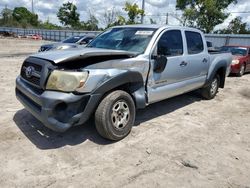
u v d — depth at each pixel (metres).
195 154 3.65
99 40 5.09
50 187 2.80
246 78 11.37
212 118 5.25
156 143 3.93
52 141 3.81
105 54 3.65
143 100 4.16
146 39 4.46
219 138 4.25
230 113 5.66
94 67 3.49
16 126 4.27
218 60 6.35
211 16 37.84
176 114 5.36
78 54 3.46
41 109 3.35
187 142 4.03
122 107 3.83
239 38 24.11
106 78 3.50
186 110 5.68
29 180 2.90
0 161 3.24
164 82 4.63
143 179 3.01
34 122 4.44
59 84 3.26
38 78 3.49
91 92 3.39
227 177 3.14
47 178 2.95
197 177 3.11
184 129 4.55
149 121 4.85
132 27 5.00
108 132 3.70
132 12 31.73
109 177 3.02
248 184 3.02
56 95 3.24
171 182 2.98
